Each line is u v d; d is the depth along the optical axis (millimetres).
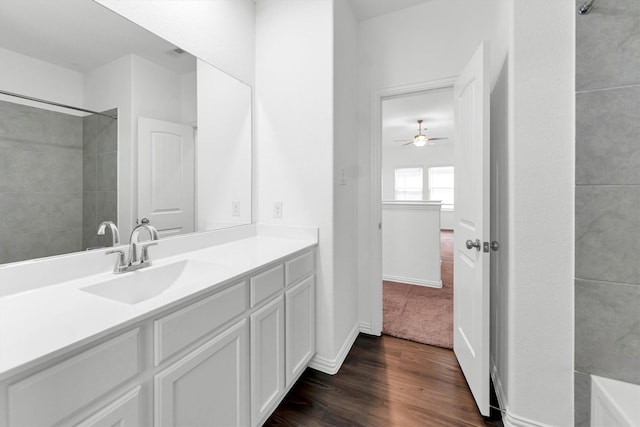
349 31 2113
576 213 1205
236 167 1881
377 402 1550
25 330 661
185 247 1512
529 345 1292
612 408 1048
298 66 1870
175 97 1492
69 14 1089
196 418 953
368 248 2348
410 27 2172
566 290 1237
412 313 2699
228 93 1812
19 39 964
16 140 958
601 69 1153
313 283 1790
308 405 1524
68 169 1091
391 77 2242
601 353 1180
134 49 1300
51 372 593
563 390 1247
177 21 1487
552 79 1240
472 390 1573
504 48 1474
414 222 3527
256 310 1261
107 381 694
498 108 1604
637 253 1127
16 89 958
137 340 768
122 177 1272
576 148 1195
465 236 1731
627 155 1131
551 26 1235
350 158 2170
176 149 1510
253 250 1571
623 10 1119
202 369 976
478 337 1479
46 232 1022
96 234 1168
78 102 1118
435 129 6527
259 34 2016
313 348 1786
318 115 1812
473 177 1583
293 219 1911
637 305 1130
